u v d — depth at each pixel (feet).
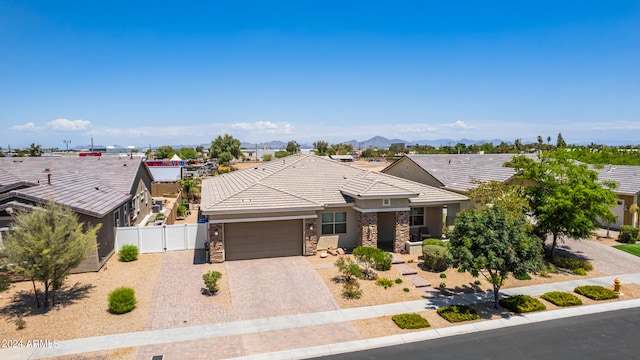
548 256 75.15
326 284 57.88
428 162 122.11
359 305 51.37
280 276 60.90
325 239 74.64
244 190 72.38
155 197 165.17
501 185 71.61
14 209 54.70
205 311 48.73
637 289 59.11
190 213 127.44
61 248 47.75
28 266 46.01
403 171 128.77
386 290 56.34
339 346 41.34
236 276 60.80
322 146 440.45
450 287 58.54
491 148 298.97
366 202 72.08
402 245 74.33
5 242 46.85
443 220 88.53
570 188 67.36
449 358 39.58
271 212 68.39
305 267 65.26
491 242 48.08
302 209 69.10
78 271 61.36
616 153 173.47
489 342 42.93
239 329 44.52
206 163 331.77
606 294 55.57
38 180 73.87
